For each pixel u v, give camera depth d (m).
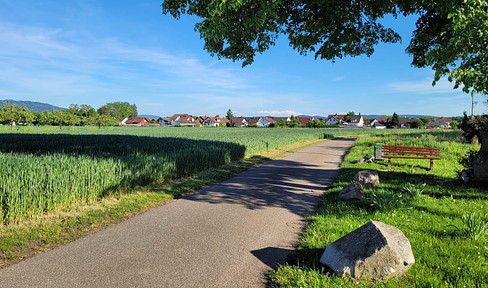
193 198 7.66
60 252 4.31
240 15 8.18
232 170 12.46
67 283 3.41
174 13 9.49
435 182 9.51
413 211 5.97
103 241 4.74
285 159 17.08
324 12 10.28
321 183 9.77
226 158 14.88
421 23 10.94
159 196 7.70
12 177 5.71
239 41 10.05
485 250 4.07
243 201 7.33
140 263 3.94
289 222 5.68
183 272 3.69
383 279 3.29
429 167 13.00
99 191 7.41
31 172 5.95
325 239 4.57
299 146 27.53
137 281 3.46
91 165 7.41
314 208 6.68
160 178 9.86
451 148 18.09
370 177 8.66
